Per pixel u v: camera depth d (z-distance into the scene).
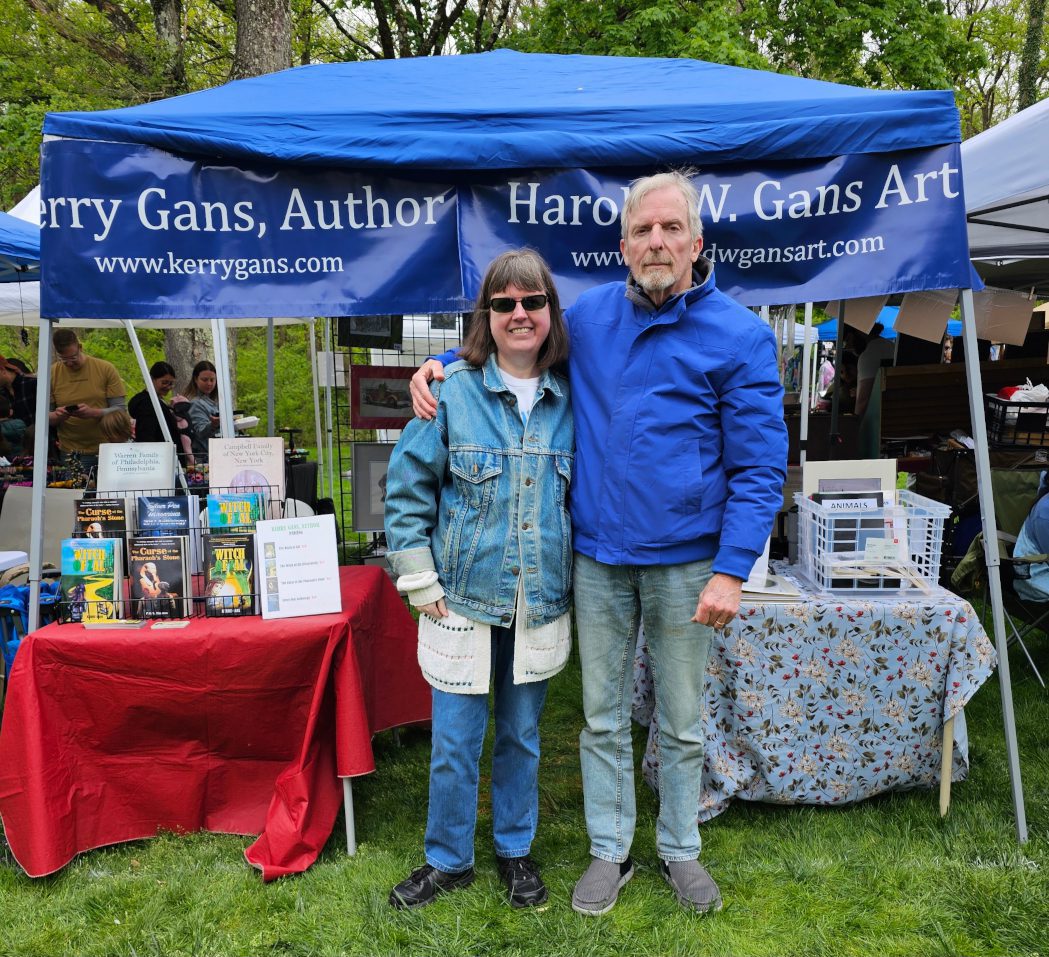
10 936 2.08
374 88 2.83
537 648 2.06
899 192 2.35
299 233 2.39
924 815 2.55
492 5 12.72
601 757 2.18
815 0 10.19
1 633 2.89
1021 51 16.39
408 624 2.95
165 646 2.26
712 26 9.06
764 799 2.58
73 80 9.34
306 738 2.31
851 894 2.21
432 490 2.06
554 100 2.57
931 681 2.48
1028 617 3.49
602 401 2.00
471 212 2.42
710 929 2.07
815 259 2.41
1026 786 2.75
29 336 11.27
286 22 7.57
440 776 2.12
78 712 2.33
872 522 2.55
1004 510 4.09
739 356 1.90
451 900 2.17
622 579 2.05
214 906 2.18
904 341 6.22
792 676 2.48
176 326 8.22
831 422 4.45
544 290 1.94
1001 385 6.02
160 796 2.45
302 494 5.59
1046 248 4.80
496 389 1.98
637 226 1.89
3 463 5.52
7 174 10.76
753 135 2.35
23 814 2.26
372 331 4.68
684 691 2.06
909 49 10.32
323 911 2.16
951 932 2.06
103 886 2.27
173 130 2.30
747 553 1.87
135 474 2.61
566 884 2.26
